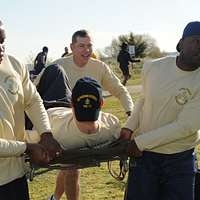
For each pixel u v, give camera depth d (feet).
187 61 11.58
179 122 11.73
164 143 11.87
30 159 11.21
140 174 12.41
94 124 12.28
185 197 12.27
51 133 11.51
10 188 10.99
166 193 12.39
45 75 15.34
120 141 12.44
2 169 10.77
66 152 11.66
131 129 12.55
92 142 12.57
